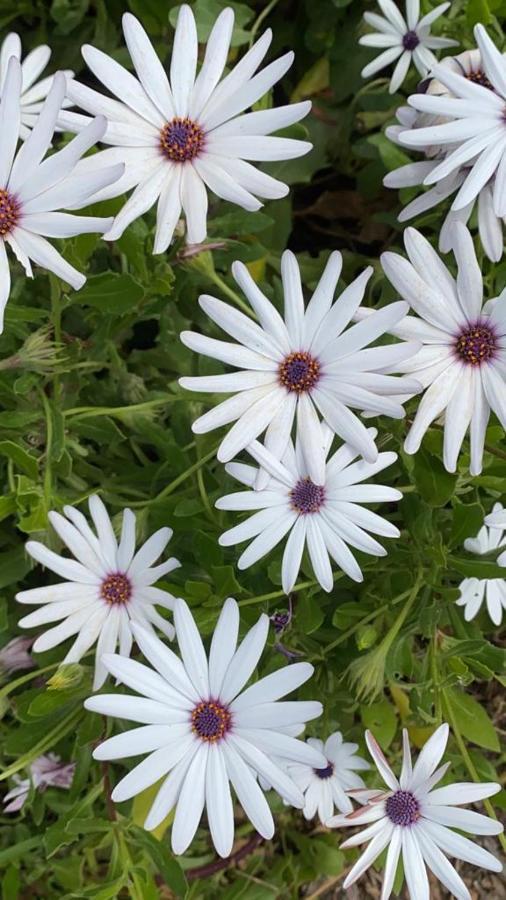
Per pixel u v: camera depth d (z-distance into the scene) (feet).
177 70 1.50
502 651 1.63
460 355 1.49
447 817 1.57
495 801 1.70
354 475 1.56
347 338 1.46
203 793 1.49
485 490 1.80
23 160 1.41
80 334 1.85
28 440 1.70
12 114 1.39
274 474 1.50
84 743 1.65
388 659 1.67
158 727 1.48
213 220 1.77
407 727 1.95
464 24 1.78
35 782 1.85
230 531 1.56
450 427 1.49
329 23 2.04
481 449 1.50
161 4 1.95
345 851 2.07
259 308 1.47
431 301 1.46
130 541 1.59
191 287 1.83
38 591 1.58
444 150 1.53
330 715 1.84
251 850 2.05
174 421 1.77
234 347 1.47
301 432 1.49
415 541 1.68
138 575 1.60
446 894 2.13
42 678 1.76
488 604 1.78
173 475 1.80
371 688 1.62
